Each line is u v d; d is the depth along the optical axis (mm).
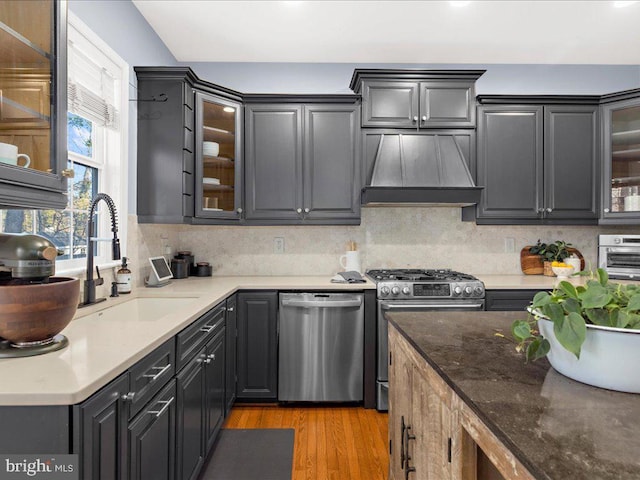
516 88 3488
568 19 2725
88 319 1713
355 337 2770
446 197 2912
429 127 3064
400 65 3422
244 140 3021
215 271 3367
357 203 3031
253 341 2783
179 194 2609
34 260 1193
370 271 3271
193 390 1761
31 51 1225
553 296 918
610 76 3502
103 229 2312
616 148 3109
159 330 1437
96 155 2283
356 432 2455
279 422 2590
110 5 2264
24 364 1064
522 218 3125
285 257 3391
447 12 2639
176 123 2609
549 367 1024
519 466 663
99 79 2182
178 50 3170
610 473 560
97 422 986
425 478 1218
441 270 3326
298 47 3127
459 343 1248
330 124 3029
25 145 1206
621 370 838
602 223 3125
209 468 2080
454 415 969
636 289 917
